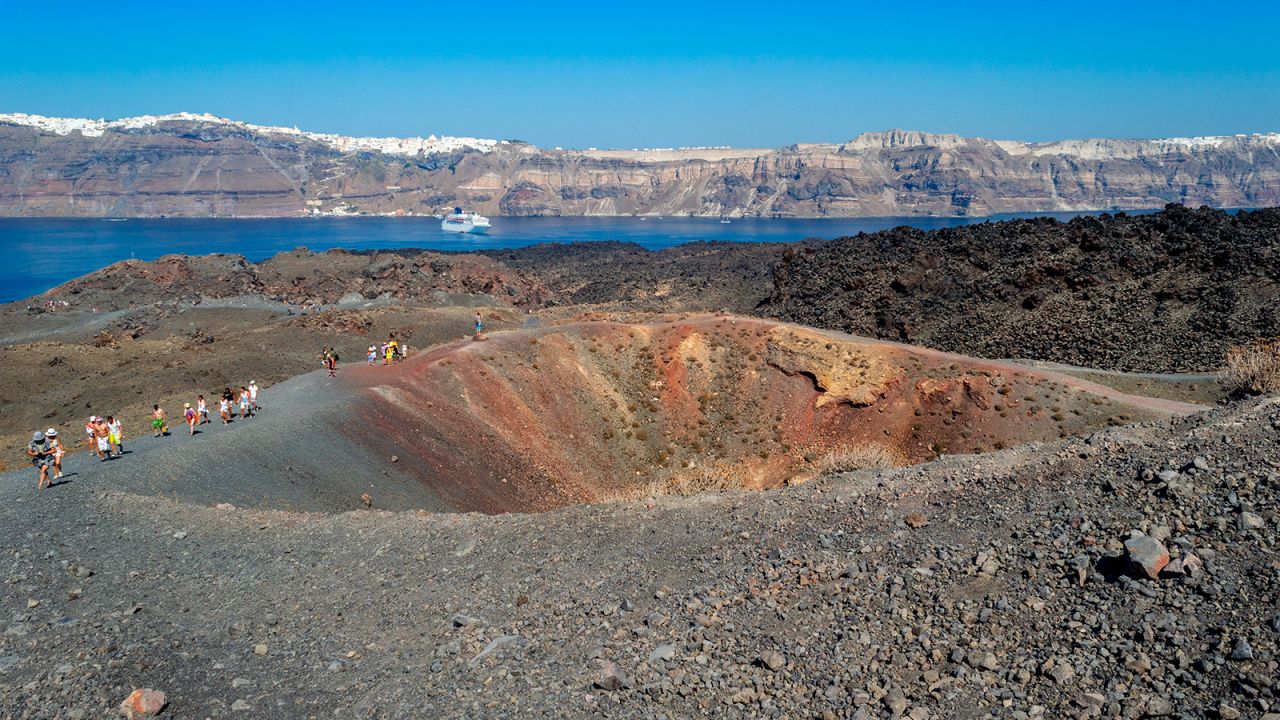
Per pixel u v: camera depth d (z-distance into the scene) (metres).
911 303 106.88
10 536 23.89
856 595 14.70
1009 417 57.47
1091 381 64.94
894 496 19.58
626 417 64.50
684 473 58.62
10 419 79.81
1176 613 11.48
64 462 35.16
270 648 16.59
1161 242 98.69
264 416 45.69
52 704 13.52
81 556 22.42
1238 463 15.32
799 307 121.12
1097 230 107.75
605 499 53.19
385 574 20.75
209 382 89.12
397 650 16.19
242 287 173.50
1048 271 99.12
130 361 102.75
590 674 13.86
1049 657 11.45
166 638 16.61
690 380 68.25
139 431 47.75
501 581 19.34
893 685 11.73
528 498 49.69
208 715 13.73
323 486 38.56
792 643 13.61
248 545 23.83
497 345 67.62
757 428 63.34
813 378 65.00
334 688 14.73
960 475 19.94
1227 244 90.19
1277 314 72.44
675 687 13.01
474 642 15.97
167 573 21.39
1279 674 9.66
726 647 14.02
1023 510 16.55
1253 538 12.59
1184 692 10.05
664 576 18.03
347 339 116.19
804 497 21.34
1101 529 14.48
